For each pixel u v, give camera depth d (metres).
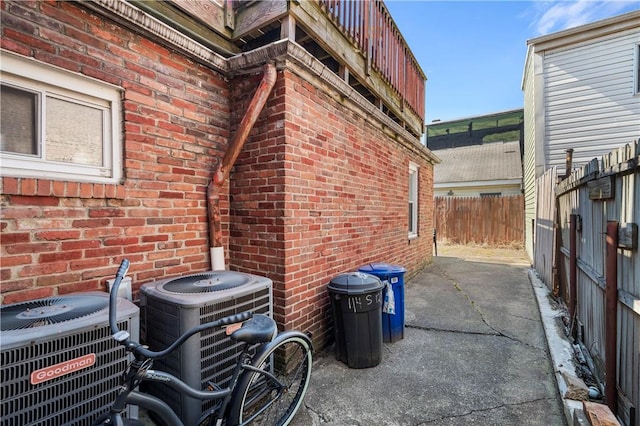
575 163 7.64
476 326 4.03
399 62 5.59
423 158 7.49
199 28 3.04
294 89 2.95
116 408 1.44
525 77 10.30
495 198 11.78
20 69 1.88
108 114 2.30
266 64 2.83
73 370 1.55
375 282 3.03
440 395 2.54
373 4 4.50
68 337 1.54
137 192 2.42
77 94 2.14
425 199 7.73
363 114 4.23
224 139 3.12
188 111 2.78
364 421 2.24
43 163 2.00
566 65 7.73
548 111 7.93
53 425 1.49
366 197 4.43
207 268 2.95
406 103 6.02
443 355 3.24
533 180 8.49
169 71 2.63
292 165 2.93
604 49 7.32
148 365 1.45
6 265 1.82
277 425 2.11
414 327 4.01
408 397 2.52
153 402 1.62
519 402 2.44
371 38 4.41
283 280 2.88
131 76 2.37
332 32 3.47
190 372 1.97
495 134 19.97
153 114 2.52
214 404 2.14
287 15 2.88
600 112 7.38
